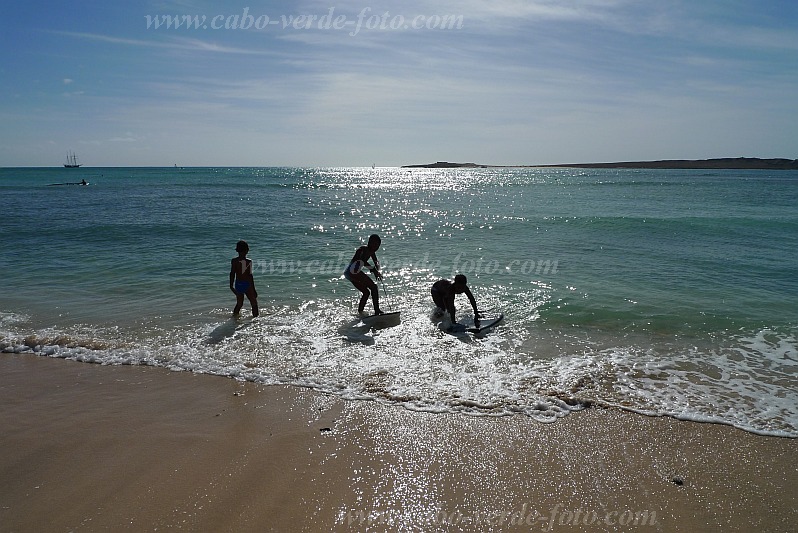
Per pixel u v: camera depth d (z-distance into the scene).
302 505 3.59
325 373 5.93
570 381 5.72
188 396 5.36
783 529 3.39
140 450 4.30
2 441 4.46
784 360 6.37
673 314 8.19
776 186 58.34
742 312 8.28
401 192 52.16
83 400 5.27
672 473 4.03
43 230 18.12
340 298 9.46
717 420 4.87
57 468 4.05
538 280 10.71
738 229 18.48
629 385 5.64
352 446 4.38
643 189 53.56
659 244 15.48
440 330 7.53
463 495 3.73
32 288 9.95
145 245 15.41
